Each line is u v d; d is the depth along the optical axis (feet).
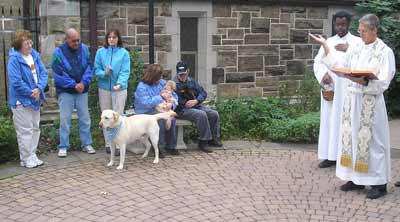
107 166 20.21
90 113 24.79
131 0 27.02
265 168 20.34
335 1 32.58
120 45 22.24
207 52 29.22
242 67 30.50
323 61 18.76
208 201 16.52
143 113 21.74
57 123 24.27
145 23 27.55
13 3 30.73
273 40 31.24
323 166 20.47
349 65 17.58
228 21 29.66
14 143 21.06
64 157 21.42
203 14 28.99
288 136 24.61
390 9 31.86
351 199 16.89
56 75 21.07
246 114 26.55
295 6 31.58
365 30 16.69
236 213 15.55
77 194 17.04
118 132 19.58
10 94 19.63
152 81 21.68
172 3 27.94
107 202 16.34
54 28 25.04
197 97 23.07
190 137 24.58
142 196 16.89
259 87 31.24
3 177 18.71
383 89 16.60
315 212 15.72
